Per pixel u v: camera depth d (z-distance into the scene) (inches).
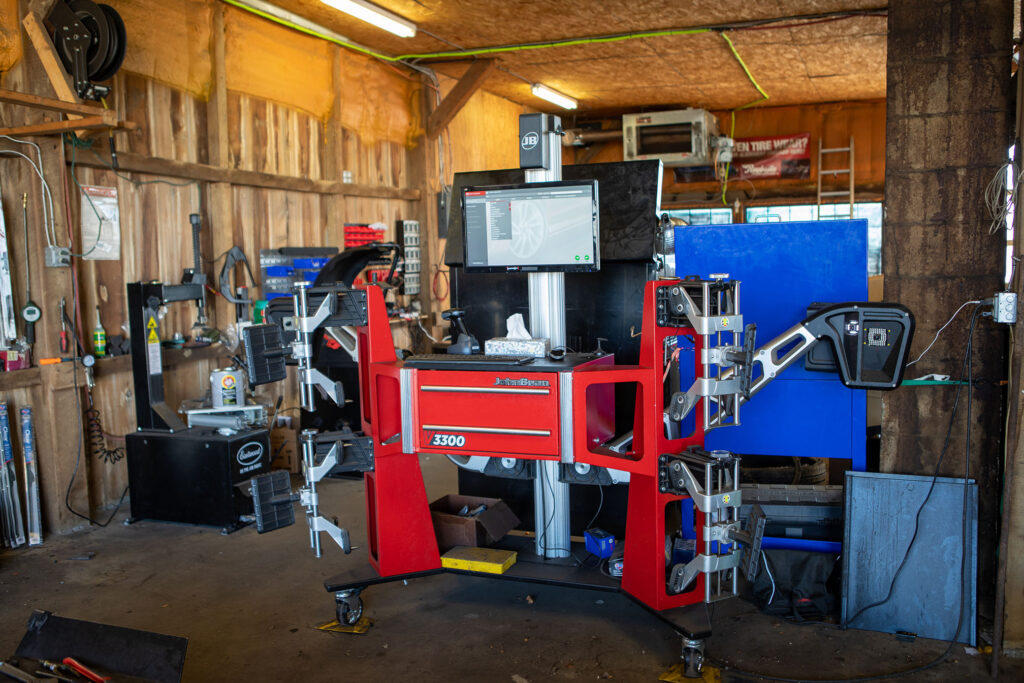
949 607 108.5
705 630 97.3
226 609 123.1
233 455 158.6
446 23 227.9
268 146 219.0
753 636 111.1
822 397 122.2
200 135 194.7
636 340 133.7
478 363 108.7
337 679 101.5
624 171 133.6
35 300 155.9
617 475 112.5
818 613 116.8
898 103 111.4
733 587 103.2
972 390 110.3
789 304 124.4
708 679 98.9
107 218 170.6
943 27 108.5
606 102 370.3
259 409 174.2
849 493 112.9
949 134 109.7
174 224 188.2
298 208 230.2
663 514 102.6
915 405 113.3
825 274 122.5
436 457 220.2
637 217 130.6
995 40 106.8
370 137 264.7
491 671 102.9
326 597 127.2
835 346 103.6
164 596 128.2
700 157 362.0
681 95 351.6
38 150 153.4
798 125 377.4
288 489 116.8
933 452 113.0
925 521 109.8
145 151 178.4
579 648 108.7
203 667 104.9
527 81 319.9
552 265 113.3
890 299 114.3
